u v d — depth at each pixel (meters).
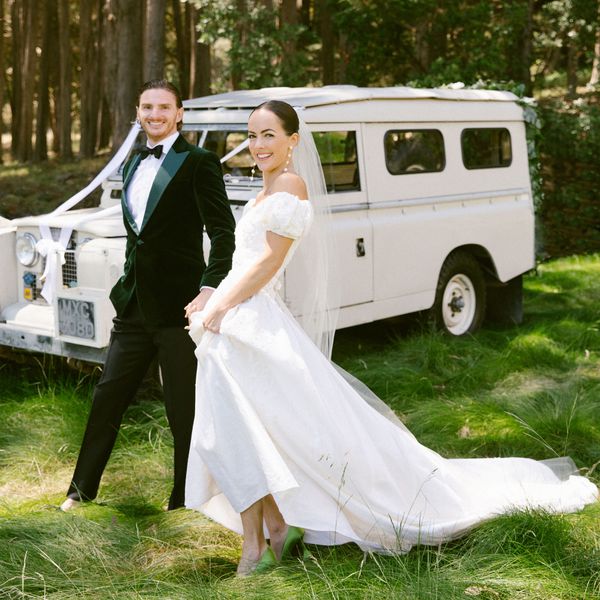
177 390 3.88
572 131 14.42
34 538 3.56
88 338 5.06
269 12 12.50
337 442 3.24
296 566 3.23
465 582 3.05
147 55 11.77
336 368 3.80
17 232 5.61
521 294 7.97
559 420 5.00
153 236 3.78
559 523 3.48
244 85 12.73
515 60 15.77
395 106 6.70
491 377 6.16
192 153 3.77
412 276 6.80
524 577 3.13
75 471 4.07
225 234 3.71
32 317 5.53
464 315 7.50
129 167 3.91
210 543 3.65
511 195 7.85
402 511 3.44
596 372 6.29
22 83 27.58
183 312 3.83
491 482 3.98
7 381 6.00
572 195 14.52
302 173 3.59
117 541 3.60
